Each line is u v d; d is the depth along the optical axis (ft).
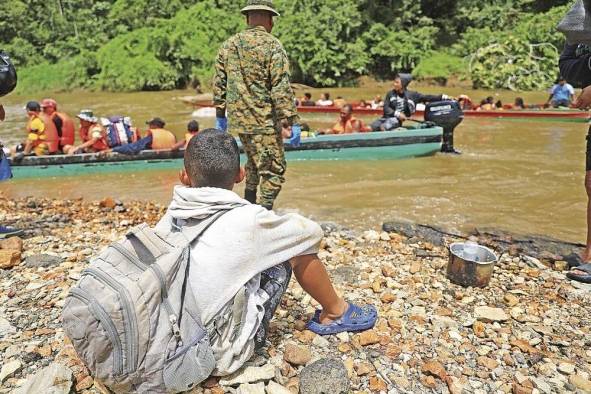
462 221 18.83
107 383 7.52
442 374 8.98
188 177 8.65
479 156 30.01
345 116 32.63
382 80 88.17
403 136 30.01
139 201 22.13
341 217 19.35
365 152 29.84
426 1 95.61
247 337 8.26
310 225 8.64
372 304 11.59
